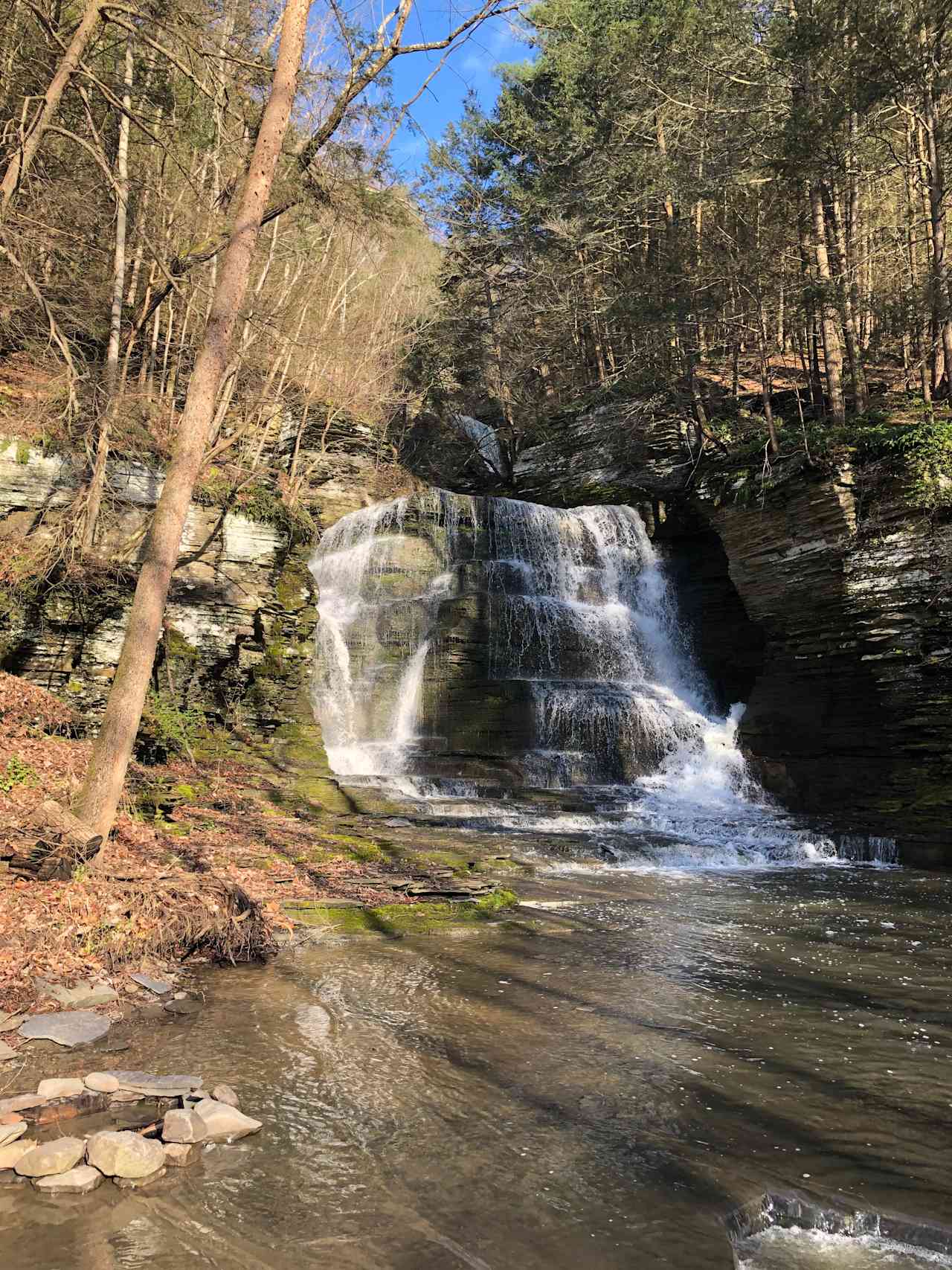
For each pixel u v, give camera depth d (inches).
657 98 1181.1
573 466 1254.3
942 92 823.7
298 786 638.5
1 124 572.4
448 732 856.9
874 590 738.2
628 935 381.7
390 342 1302.9
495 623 920.3
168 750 607.2
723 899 469.1
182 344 816.9
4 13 578.9
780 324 1061.1
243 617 685.9
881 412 849.5
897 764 716.0
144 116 698.8
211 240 597.9
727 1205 160.4
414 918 389.4
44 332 630.5
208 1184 162.1
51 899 297.7
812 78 893.8
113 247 668.7
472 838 564.1
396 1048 238.8
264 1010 265.3
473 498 1068.5
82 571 577.6
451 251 1563.7
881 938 390.0
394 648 901.2
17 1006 244.5
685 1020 270.5
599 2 1312.7
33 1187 158.4
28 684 541.6
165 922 307.0
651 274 1058.7
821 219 929.5
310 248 882.8
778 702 845.8
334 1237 145.8
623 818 669.3
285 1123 189.2
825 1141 189.3
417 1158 175.6
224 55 506.6
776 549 832.9
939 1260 147.4
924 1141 190.7
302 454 1147.9
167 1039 235.8
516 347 1550.2
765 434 902.4
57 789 417.4
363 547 978.7
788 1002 292.2
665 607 1031.0
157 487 647.8
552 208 1380.4
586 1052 240.7
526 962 332.2
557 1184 166.7
